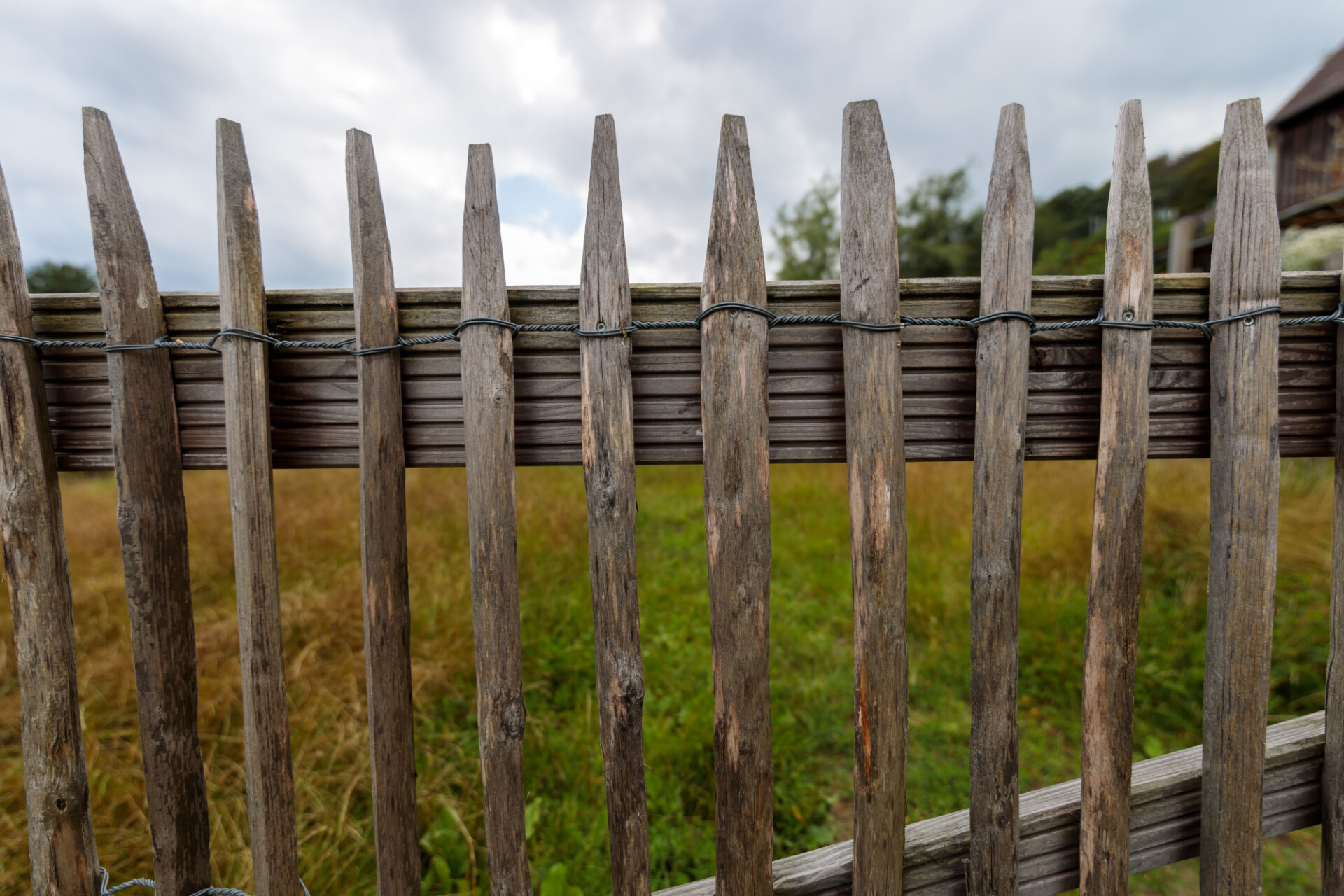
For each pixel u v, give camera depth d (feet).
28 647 4.12
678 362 4.17
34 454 4.11
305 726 7.88
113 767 7.38
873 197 3.90
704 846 6.96
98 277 3.95
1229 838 4.23
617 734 4.01
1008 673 4.08
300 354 4.26
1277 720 8.57
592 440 3.97
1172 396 4.31
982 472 4.06
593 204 3.92
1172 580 11.72
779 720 8.85
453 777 7.58
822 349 4.18
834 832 7.34
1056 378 4.25
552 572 13.56
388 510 4.06
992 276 3.98
